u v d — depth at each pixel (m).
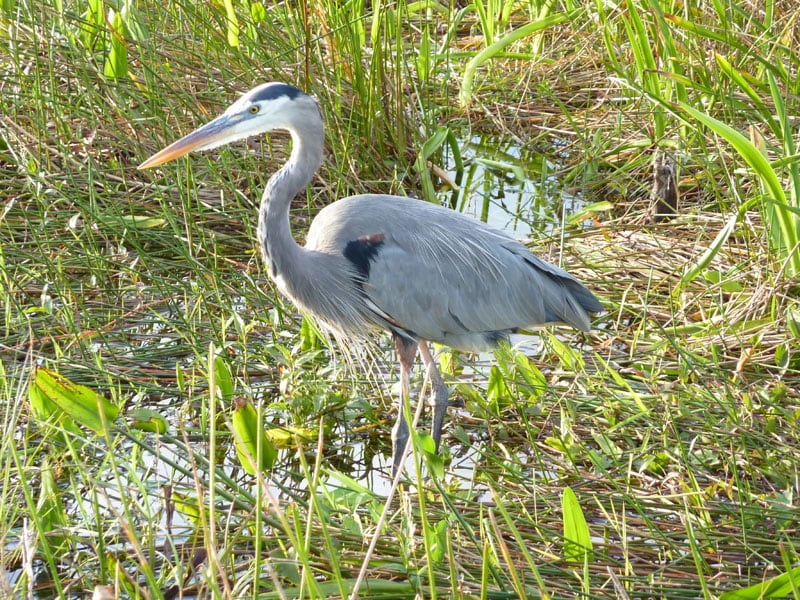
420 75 15.99
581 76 17.02
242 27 14.59
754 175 12.76
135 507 7.61
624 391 10.02
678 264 12.34
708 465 8.94
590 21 16.83
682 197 13.99
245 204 13.19
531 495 8.55
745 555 7.81
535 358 11.06
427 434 8.88
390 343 11.64
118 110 13.20
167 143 13.11
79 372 9.97
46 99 13.71
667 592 7.22
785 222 11.16
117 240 12.33
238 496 8.23
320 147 9.29
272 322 10.66
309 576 5.42
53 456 8.11
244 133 9.09
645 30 14.16
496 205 14.24
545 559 7.54
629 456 9.23
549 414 9.81
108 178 13.30
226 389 9.79
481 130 16.38
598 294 11.98
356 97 14.09
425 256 9.53
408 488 8.99
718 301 11.45
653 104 14.45
